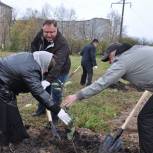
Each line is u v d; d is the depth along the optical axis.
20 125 2.13
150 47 2.01
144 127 2.07
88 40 22.84
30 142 2.34
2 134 2.07
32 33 23.05
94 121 2.96
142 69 1.96
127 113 3.80
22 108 3.54
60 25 25.98
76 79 6.85
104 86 1.98
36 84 2.03
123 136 2.73
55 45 2.70
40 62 2.06
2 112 2.06
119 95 5.02
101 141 2.48
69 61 2.84
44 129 2.62
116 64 1.96
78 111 3.42
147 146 2.08
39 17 25.44
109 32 25.62
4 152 2.13
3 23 24.56
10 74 2.03
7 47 23.17
